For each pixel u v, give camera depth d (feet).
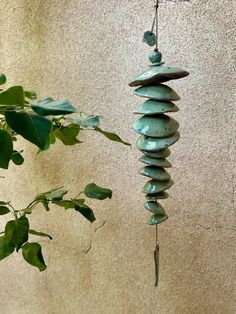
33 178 3.24
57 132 2.50
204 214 2.67
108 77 2.85
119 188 2.92
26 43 3.11
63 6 2.94
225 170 2.59
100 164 2.96
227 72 2.52
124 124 2.84
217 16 2.51
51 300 3.31
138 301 2.96
